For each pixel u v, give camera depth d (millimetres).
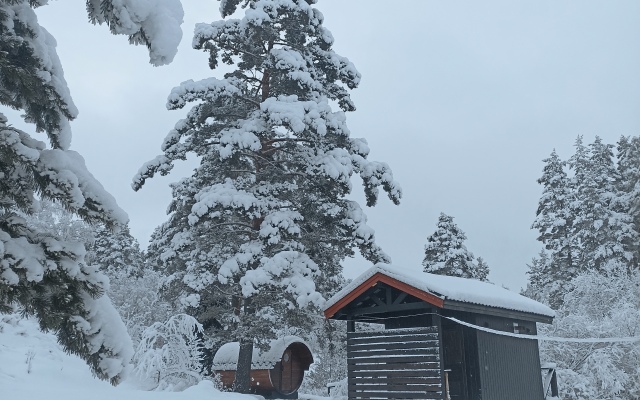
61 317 5078
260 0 21328
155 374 20562
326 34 23234
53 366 16000
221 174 21953
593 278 28719
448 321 17594
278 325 20344
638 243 39281
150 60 5820
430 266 44688
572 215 44469
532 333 19391
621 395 21484
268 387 21531
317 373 32344
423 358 15227
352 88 23594
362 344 16391
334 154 20688
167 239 24594
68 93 6398
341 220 21359
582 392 21531
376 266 16188
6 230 5211
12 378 13391
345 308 17156
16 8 6168
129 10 5555
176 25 5766
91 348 5207
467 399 16422
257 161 22078
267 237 19969
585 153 45438
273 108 19422
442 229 45531
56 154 5414
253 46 21922
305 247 21031
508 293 19328
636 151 41750
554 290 42625
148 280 29969
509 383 17188
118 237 42469
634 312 22984
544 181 47406
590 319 25859
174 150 21766
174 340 21172
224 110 21750
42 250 5160
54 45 6609
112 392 11594
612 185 42906
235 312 21531
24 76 5895
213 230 21625
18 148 5137
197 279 20531
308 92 21891
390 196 21516
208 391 15914
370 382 15992
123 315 28016
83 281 5195
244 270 19844
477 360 16281
